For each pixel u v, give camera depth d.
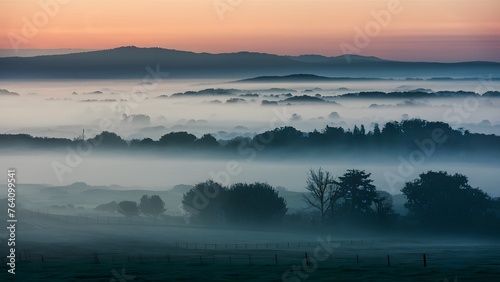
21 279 145.50
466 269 154.75
